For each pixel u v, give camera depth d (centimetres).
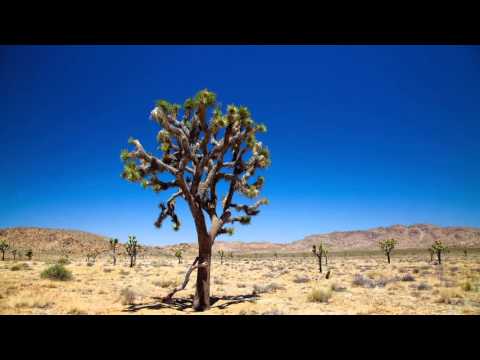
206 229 1173
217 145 1181
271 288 1666
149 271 3134
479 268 3056
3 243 5119
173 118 1151
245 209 1281
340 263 5653
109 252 10556
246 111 1160
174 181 1154
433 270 2944
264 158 1299
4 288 1461
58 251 10456
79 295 1415
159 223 1241
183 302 1330
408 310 1080
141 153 1081
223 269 3938
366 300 1263
